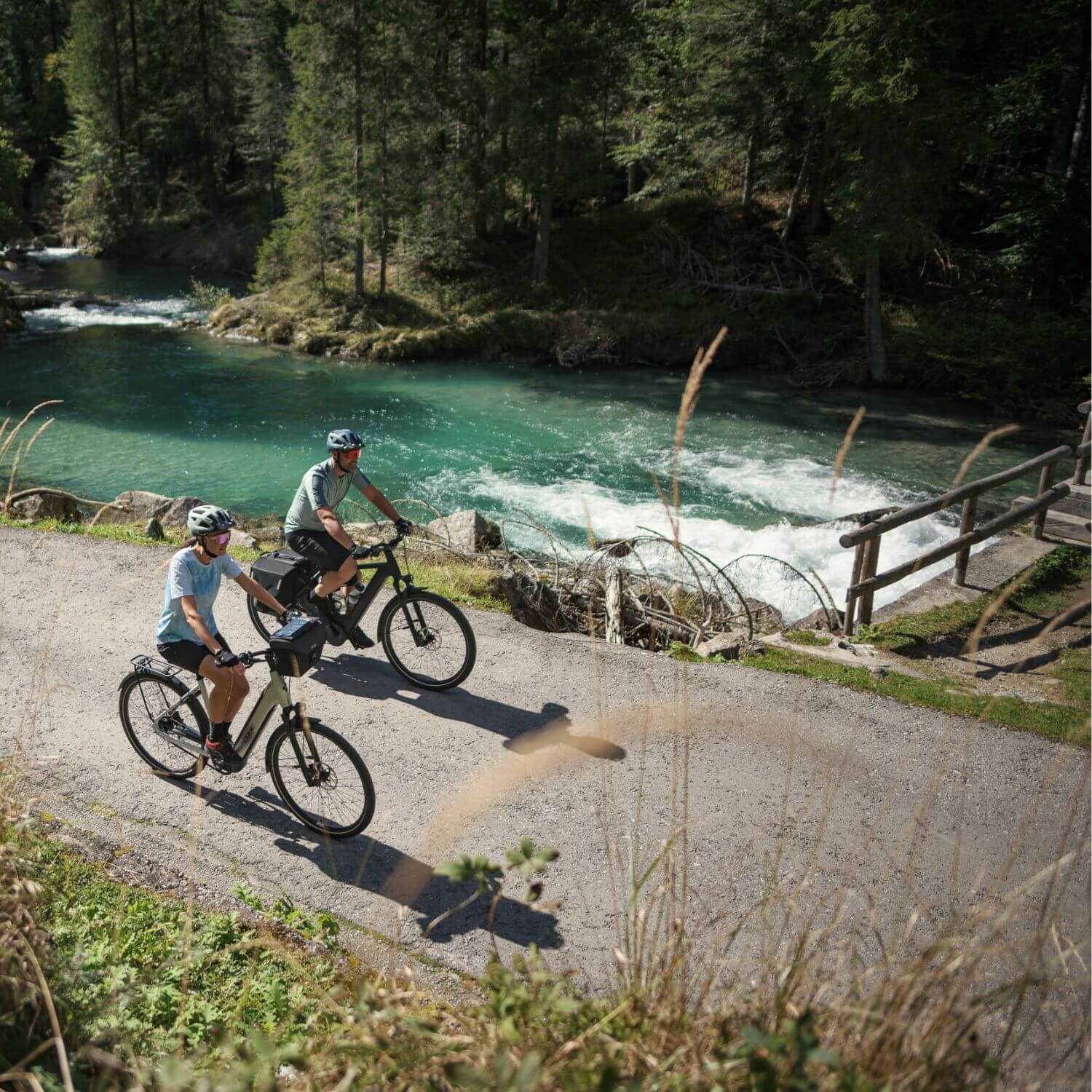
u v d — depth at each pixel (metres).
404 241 41.19
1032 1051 3.80
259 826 5.78
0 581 9.48
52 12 76.31
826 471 21.27
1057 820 5.93
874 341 31.22
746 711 7.28
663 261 40.50
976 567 10.76
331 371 31.75
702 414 26.91
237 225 55.56
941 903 5.06
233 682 5.61
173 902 5.05
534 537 16.55
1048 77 34.47
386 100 37.09
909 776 6.42
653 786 6.20
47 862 5.18
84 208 56.66
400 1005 3.28
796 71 31.53
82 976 3.92
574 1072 2.35
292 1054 2.92
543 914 5.01
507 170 41.06
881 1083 2.47
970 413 27.67
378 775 6.30
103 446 22.05
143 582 9.59
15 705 7.06
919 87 27.16
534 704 7.29
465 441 23.50
